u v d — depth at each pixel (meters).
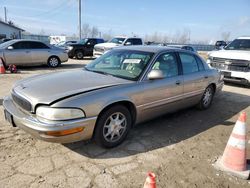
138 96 3.75
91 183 2.81
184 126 4.70
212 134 4.40
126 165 3.21
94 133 3.37
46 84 3.47
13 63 10.98
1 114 4.76
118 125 3.60
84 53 18.58
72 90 3.25
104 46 17.00
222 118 5.29
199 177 3.05
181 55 4.80
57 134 2.94
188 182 2.94
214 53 9.28
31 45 11.55
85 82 3.56
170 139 4.07
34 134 3.03
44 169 3.02
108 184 2.81
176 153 3.61
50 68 12.16
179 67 4.66
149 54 4.23
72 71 4.30
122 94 3.51
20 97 3.28
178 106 4.76
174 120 4.99
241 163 3.13
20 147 3.49
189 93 4.89
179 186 2.86
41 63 11.98
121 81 3.72
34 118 3.05
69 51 18.02
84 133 3.16
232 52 8.78
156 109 4.19
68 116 2.99
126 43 17.05
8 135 3.84
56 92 3.18
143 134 4.20
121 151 3.55
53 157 3.29
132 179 2.93
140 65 4.05
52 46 12.45
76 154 3.39
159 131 4.37
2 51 10.59
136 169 3.13
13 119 3.30
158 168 3.19
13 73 10.03
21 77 9.12
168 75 4.39
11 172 2.92
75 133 3.06
